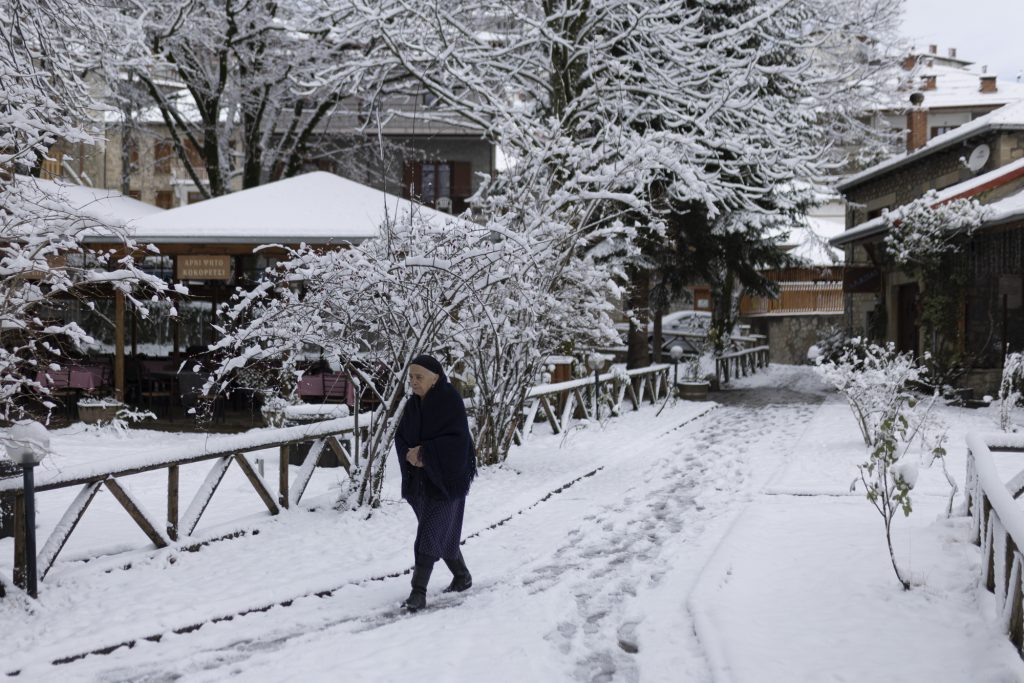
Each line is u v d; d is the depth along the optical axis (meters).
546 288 9.80
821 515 7.77
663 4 16.44
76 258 7.97
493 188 12.28
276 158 25.41
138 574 5.86
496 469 10.02
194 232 13.54
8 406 5.95
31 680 4.29
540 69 18.23
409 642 4.83
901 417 5.91
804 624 4.91
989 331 18.30
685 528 7.67
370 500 7.71
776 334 37.31
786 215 21.38
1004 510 4.36
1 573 5.08
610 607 5.53
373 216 14.10
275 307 7.63
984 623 4.71
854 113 22.03
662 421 15.77
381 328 7.93
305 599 5.63
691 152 15.70
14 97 6.36
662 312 22.78
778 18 17.81
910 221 18.69
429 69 17.83
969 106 39.28
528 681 4.28
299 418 10.26
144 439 12.47
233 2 21.59
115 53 14.29
